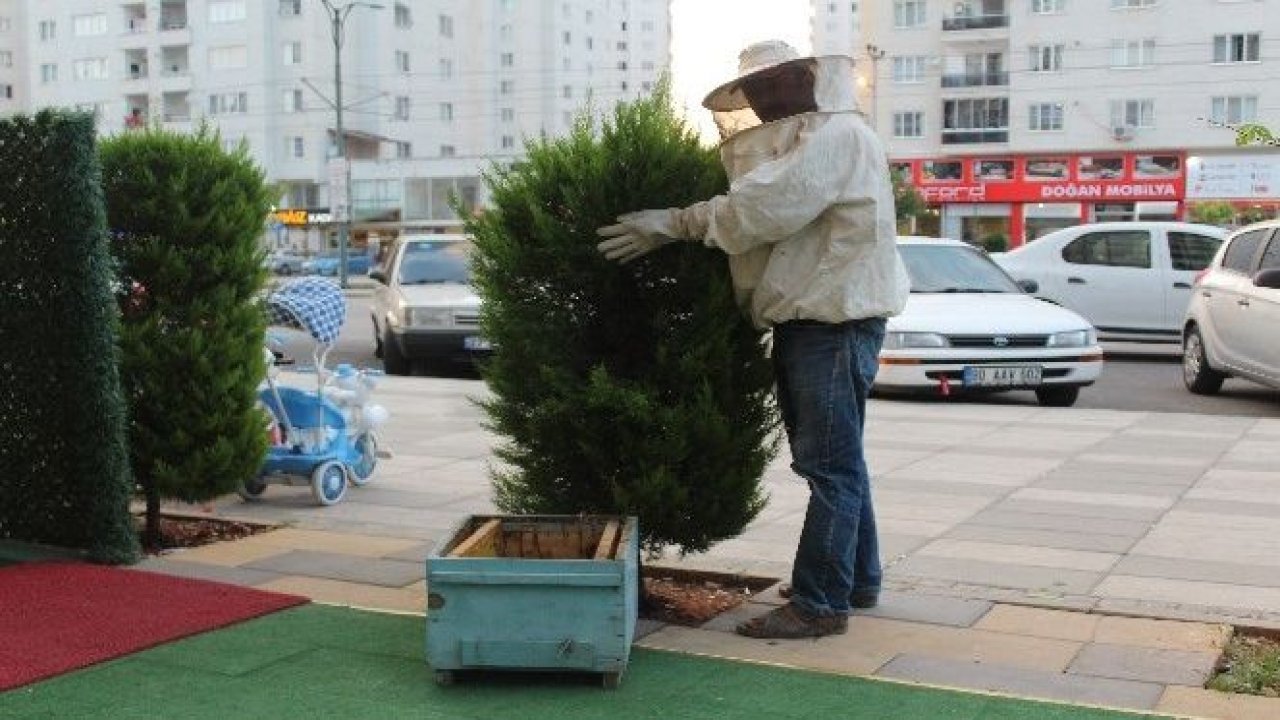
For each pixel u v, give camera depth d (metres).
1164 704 3.70
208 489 5.95
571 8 119.88
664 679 3.94
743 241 4.06
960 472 7.93
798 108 4.23
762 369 4.54
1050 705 3.68
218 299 5.97
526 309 4.47
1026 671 4.02
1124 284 15.73
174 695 3.77
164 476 5.81
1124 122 53.88
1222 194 51.31
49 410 5.58
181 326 5.91
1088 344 11.47
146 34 77.12
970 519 6.48
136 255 5.82
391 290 15.52
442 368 16.12
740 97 4.43
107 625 4.45
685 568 5.42
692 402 4.42
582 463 4.54
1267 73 51.28
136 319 5.85
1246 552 5.70
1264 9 50.97
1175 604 4.83
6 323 5.64
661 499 4.40
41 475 5.65
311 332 7.09
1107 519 6.45
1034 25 54.72
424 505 6.99
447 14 87.12
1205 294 12.52
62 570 5.32
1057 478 7.70
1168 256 15.72
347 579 5.25
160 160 5.90
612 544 4.08
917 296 12.00
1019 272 16.14
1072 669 4.05
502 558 4.04
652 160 4.36
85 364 5.45
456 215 4.69
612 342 4.54
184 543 6.07
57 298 5.48
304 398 7.16
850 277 4.11
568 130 4.65
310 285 7.26
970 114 59.31
